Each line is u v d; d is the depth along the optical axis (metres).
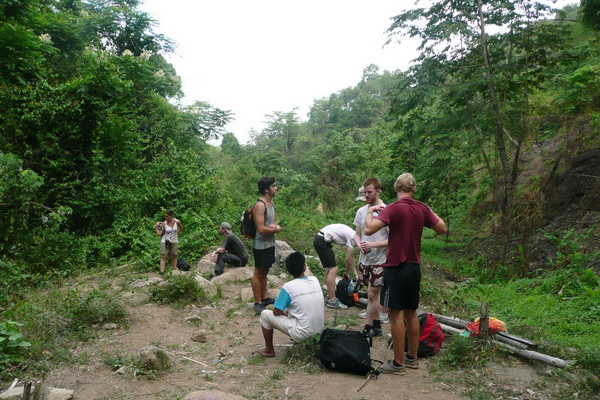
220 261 8.50
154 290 6.63
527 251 9.45
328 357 4.16
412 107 13.70
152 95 17.58
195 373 4.16
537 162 15.45
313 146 61.81
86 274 9.09
